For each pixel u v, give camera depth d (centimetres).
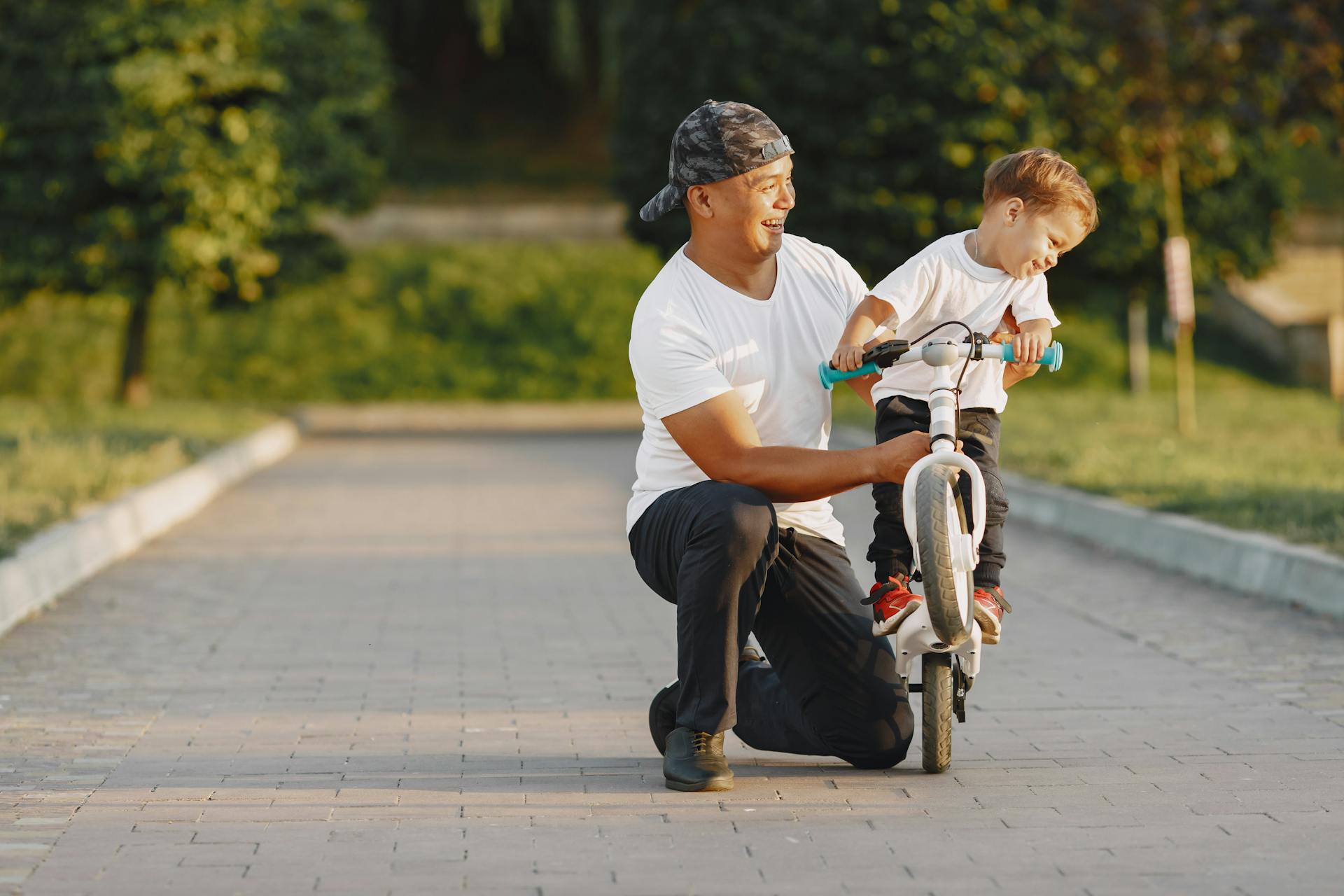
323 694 973
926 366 771
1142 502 1680
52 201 3494
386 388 4716
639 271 5125
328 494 2323
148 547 1722
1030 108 3422
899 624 724
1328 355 4528
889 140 3484
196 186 3459
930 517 676
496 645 1150
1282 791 718
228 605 1334
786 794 725
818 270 748
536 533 1839
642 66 3772
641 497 753
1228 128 3125
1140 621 1201
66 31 3403
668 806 705
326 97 3706
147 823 679
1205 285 3997
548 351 4847
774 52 3503
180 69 3416
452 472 2689
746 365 719
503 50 6206
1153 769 765
